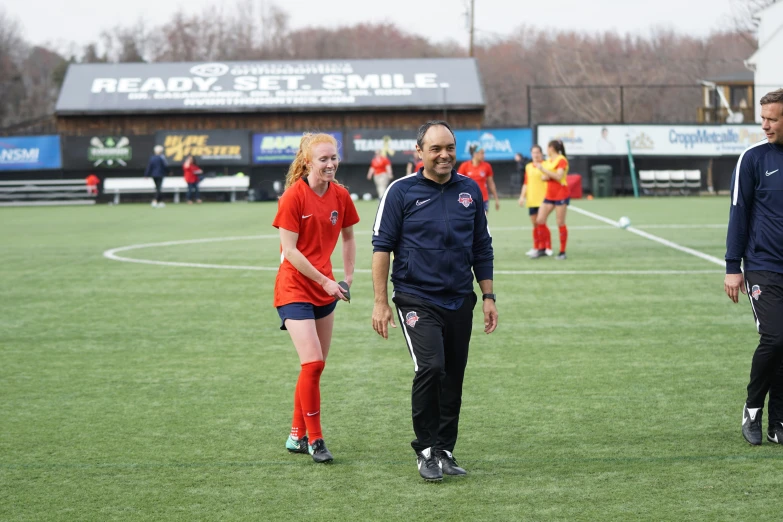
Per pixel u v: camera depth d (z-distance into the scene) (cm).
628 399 1442
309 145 1173
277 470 1134
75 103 8525
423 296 1090
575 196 7525
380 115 8544
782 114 1152
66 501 1030
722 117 9450
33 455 1198
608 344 1864
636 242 3872
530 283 2722
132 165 8106
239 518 974
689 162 8144
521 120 16650
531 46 17662
